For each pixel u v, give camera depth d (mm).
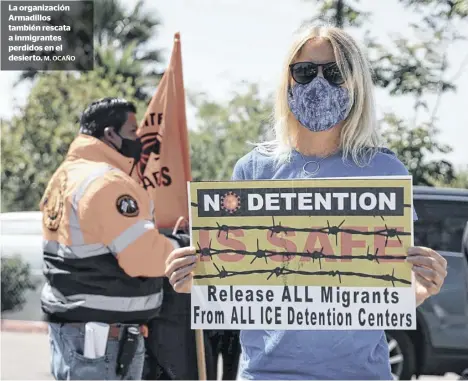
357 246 2426
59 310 3756
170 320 4375
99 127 4027
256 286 2463
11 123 13633
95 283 3709
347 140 2490
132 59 18984
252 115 13086
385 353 2471
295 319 2443
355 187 2422
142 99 19031
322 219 2439
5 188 13648
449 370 6094
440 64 10320
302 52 2508
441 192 6410
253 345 2492
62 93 13875
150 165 4676
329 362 2426
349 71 2467
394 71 10336
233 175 2656
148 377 4391
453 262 6137
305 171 2518
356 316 2422
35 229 7191
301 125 2545
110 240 3668
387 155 2525
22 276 7164
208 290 2484
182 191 4672
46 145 13688
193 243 2490
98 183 3713
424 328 6078
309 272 2441
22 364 6867
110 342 3748
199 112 13320
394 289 2408
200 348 4418
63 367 3771
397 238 2410
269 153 2598
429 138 10305
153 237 3705
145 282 3789
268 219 2461
